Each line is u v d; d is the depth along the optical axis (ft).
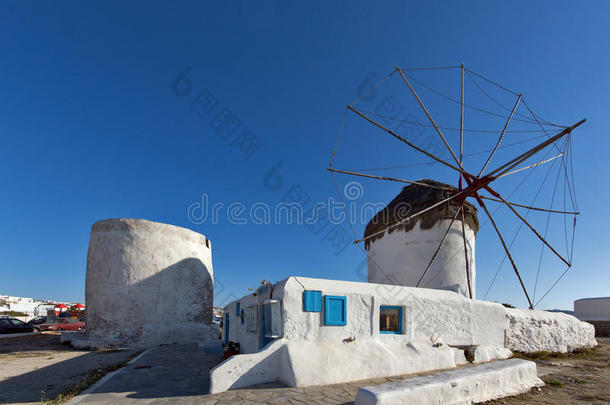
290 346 24.54
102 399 20.97
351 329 27.32
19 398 22.25
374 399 16.53
